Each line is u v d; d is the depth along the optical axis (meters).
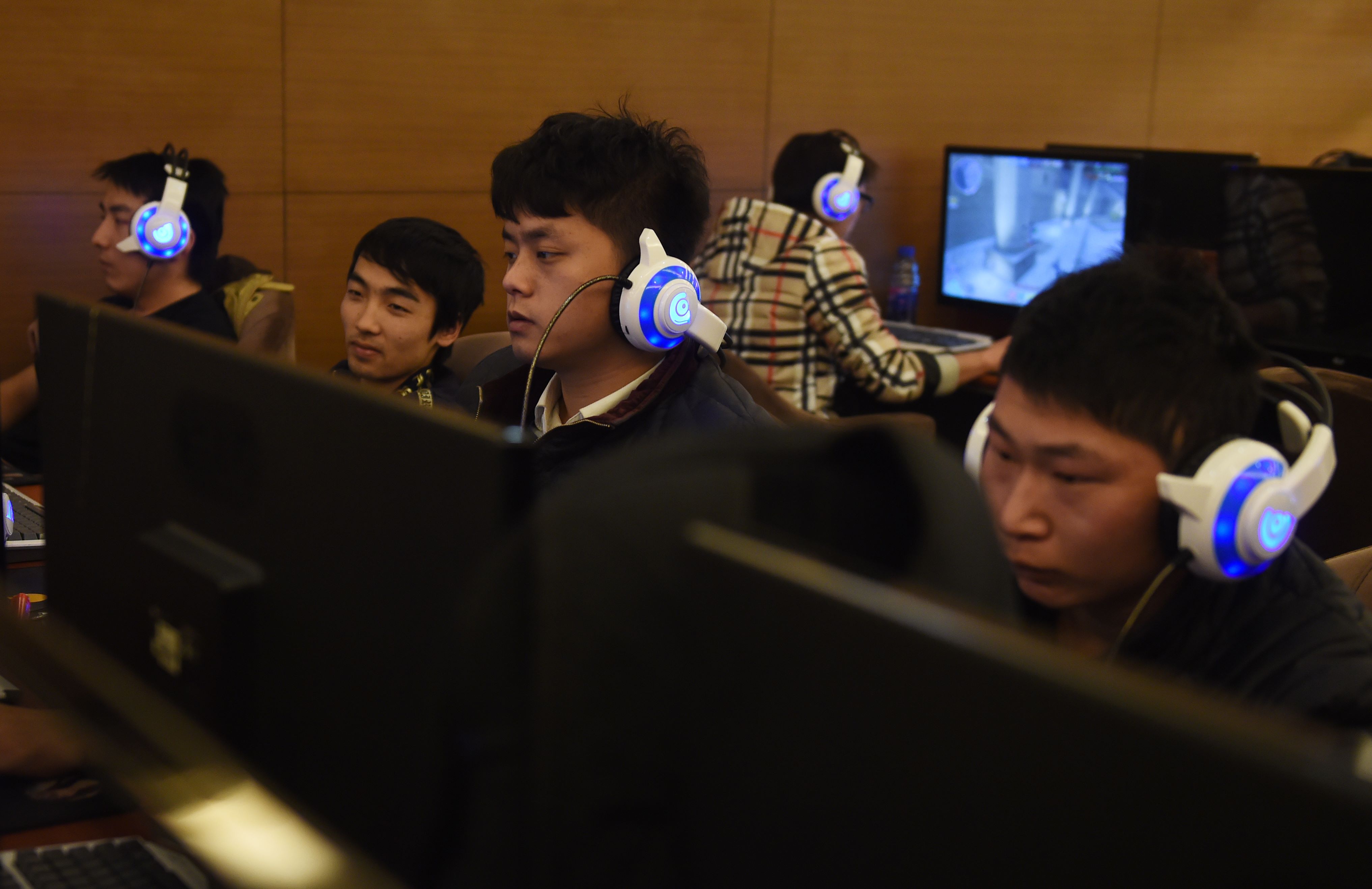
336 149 3.23
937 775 0.40
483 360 1.92
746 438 0.48
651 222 1.35
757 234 3.03
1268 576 0.82
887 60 3.92
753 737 0.44
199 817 0.71
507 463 0.56
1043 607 0.88
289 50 3.13
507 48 3.37
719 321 1.35
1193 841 0.35
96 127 2.97
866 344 2.97
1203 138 4.50
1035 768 0.38
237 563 0.73
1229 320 0.79
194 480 0.75
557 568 0.48
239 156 3.13
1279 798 0.33
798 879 0.43
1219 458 0.77
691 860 0.46
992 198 3.72
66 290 3.01
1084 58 4.23
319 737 0.67
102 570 0.86
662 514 0.46
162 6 2.98
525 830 0.50
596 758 0.48
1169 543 0.78
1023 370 0.79
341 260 3.29
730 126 3.71
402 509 0.61
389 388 2.15
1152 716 0.36
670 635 0.46
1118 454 0.77
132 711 0.80
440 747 0.58
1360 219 2.87
